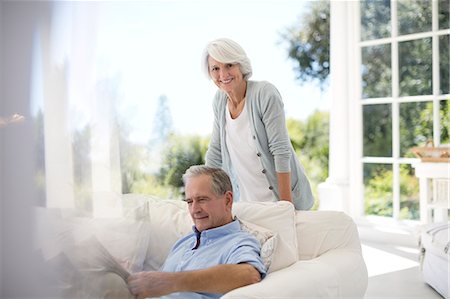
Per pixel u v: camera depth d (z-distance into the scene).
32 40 1.18
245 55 2.13
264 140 2.19
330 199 4.60
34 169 1.18
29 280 1.18
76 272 1.25
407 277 3.23
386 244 4.25
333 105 4.63
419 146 4.26
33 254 1.18
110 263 1.37
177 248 1.84
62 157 1.21
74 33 1.24
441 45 4.11
